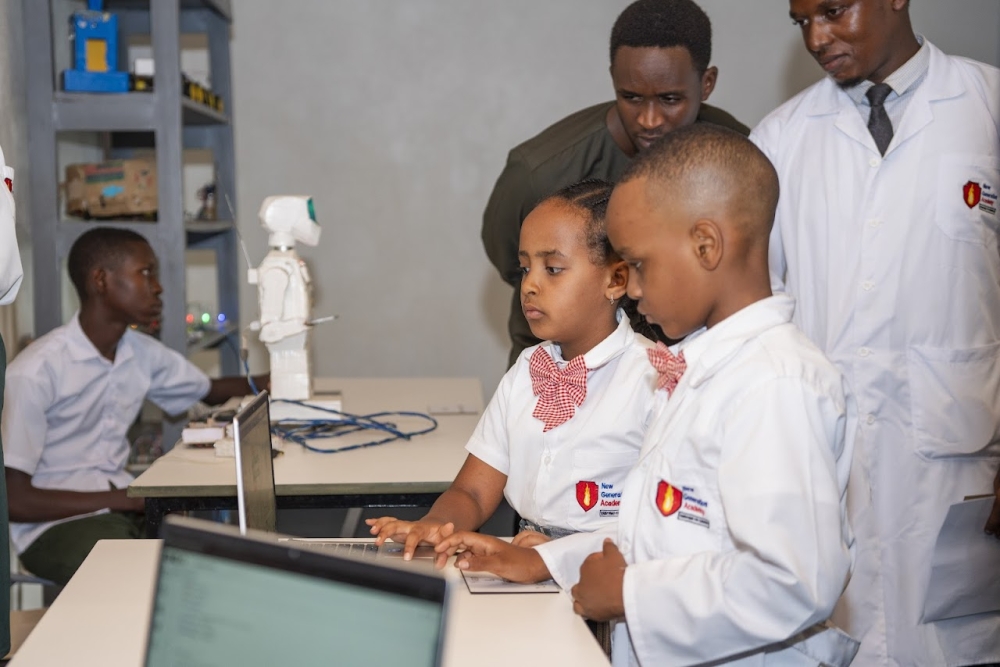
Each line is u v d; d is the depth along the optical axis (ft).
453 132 13.37
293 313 7.48
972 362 5.80
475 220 13.50
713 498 3.66
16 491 7.58
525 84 13.33
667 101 6.40
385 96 13.28
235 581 2.56
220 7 11.95
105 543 4.82
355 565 2.43
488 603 4.04
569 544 4.28
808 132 6.14
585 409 4.81
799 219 6.08
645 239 3.71
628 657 4.04
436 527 4.47
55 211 9.48
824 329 5.94
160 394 9.20
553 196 4.79
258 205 13.30
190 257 13.35
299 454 6.79
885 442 5.77
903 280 5.76
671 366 3.88
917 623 5.66
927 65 5.87
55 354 8.10
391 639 2.36
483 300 13.64
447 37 13.23
